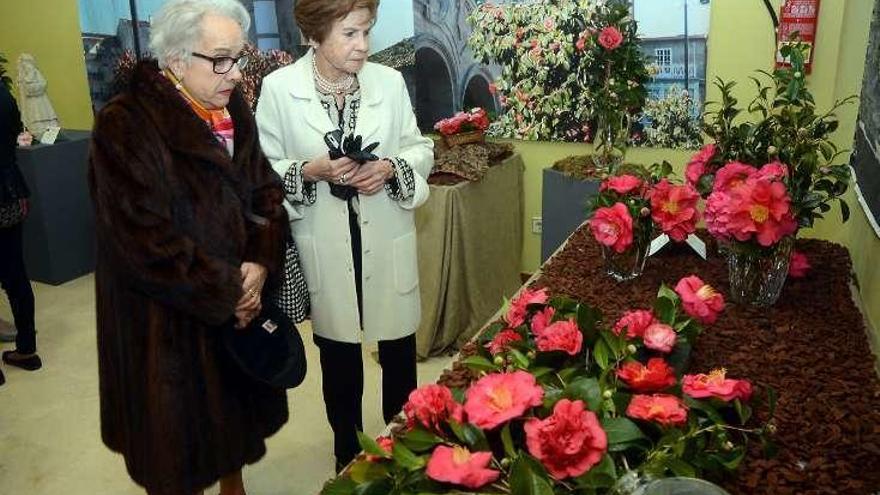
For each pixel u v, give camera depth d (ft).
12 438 9.21
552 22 11.21
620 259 6.43
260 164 6.07
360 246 6.84
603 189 6.59
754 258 5.57
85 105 15.66
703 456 3.51
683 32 10.44
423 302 10.34
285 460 8.59
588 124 11.46
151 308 5.54
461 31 11.95
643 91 10.08
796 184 5.42
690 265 6.84
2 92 9.20
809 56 9.25
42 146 13.66
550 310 4.58
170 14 5.19
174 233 5.27
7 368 11.00
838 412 4.31
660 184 6.15
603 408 3.56
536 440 3.17
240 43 5.37
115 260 5.45
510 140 12.21
